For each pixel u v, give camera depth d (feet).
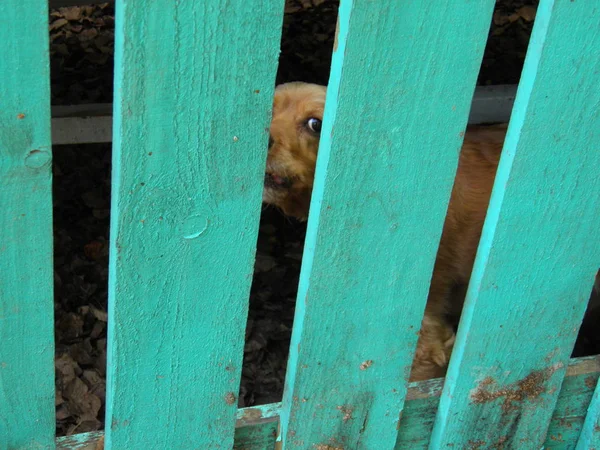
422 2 4.04
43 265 4.06
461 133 4.58
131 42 3.55
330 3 16.26
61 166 11.35
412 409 5.85
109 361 4.58
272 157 8.19
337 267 4.83
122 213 4.01
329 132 4.33
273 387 8.53
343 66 4.10
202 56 3.73
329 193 4.50
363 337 5.22
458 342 5.61
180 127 3.88
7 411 4.52
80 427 7.57
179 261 4.34
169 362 4.74
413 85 4.30
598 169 5.09
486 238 5.20
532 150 4.84
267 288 9.95
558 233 5.29
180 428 5.08
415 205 4.77
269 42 3.81
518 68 14.74
